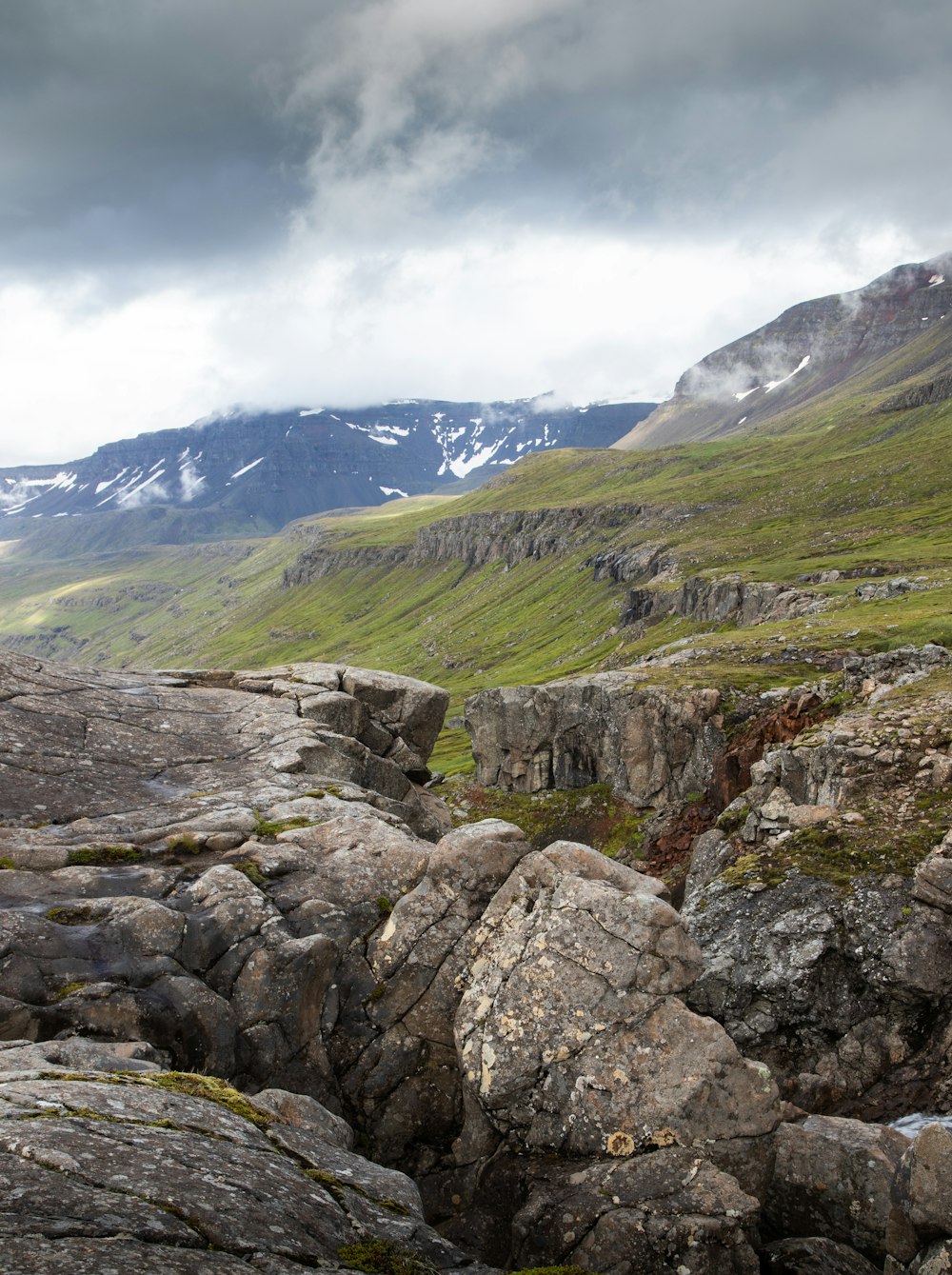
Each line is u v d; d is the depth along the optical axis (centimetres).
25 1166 828
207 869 1739
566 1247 1241
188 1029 1422
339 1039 1567
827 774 3256
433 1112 1526
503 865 1684
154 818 1945
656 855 5869
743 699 6212
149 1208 818
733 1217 1230
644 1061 1384
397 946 1625
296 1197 973
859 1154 1428
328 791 2217
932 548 13925
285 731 2561
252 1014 1499
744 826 3616
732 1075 1377
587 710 7181
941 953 2280
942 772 2952
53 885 1634
